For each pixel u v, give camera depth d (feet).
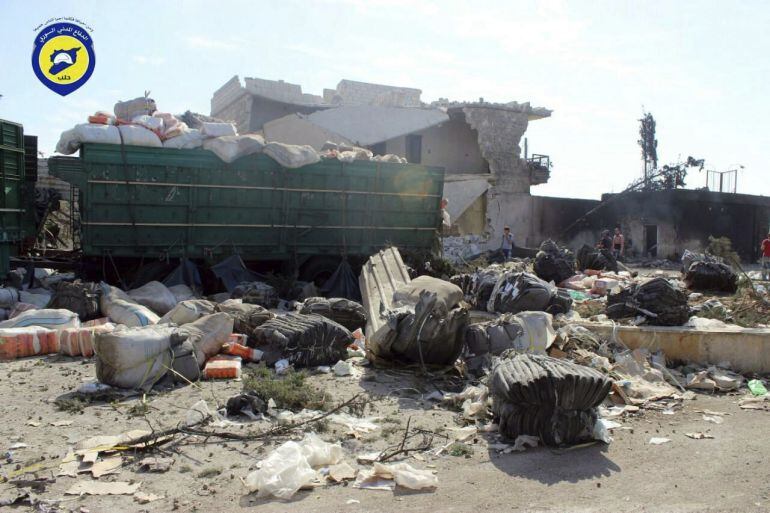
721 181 118.62
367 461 16.61
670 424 20.70
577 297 41.81
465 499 14.52
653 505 14.35
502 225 104.73
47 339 28.19
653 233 111.86
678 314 29.89
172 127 39.40
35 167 39.78
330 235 45.19
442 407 21.80
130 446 16.81
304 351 26.63
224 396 21.97
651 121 123.85
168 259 40.01
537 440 18.02
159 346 22.94
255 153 41.50
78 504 13.85
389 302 31.76
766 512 14.05
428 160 105.60
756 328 29.78
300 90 97.14
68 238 48.55
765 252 64.69
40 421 19.04
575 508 14.14
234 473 15.65
